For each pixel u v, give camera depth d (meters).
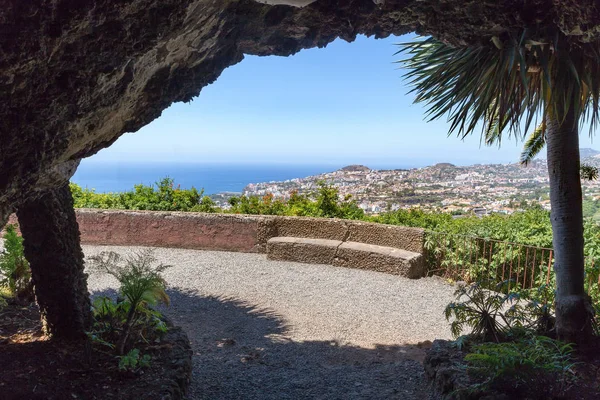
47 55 1.93
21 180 2.30
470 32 2.92
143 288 3.70
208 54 3.01
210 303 6.27
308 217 8.38
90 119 2.45
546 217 7.47
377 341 5.09
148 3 2.02
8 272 4.65
